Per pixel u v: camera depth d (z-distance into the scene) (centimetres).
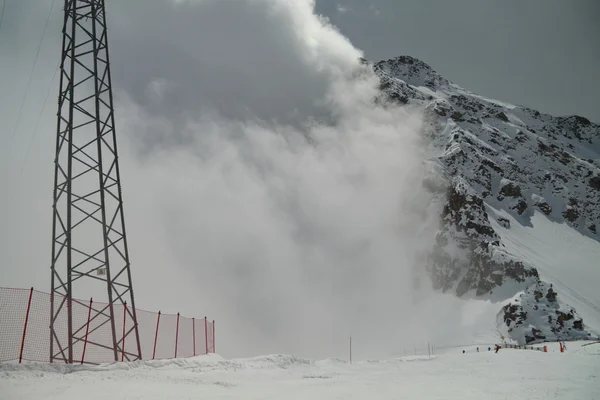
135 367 2980
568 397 2122
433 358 6544
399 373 3762
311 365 4525
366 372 3959
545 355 5731
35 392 1933
